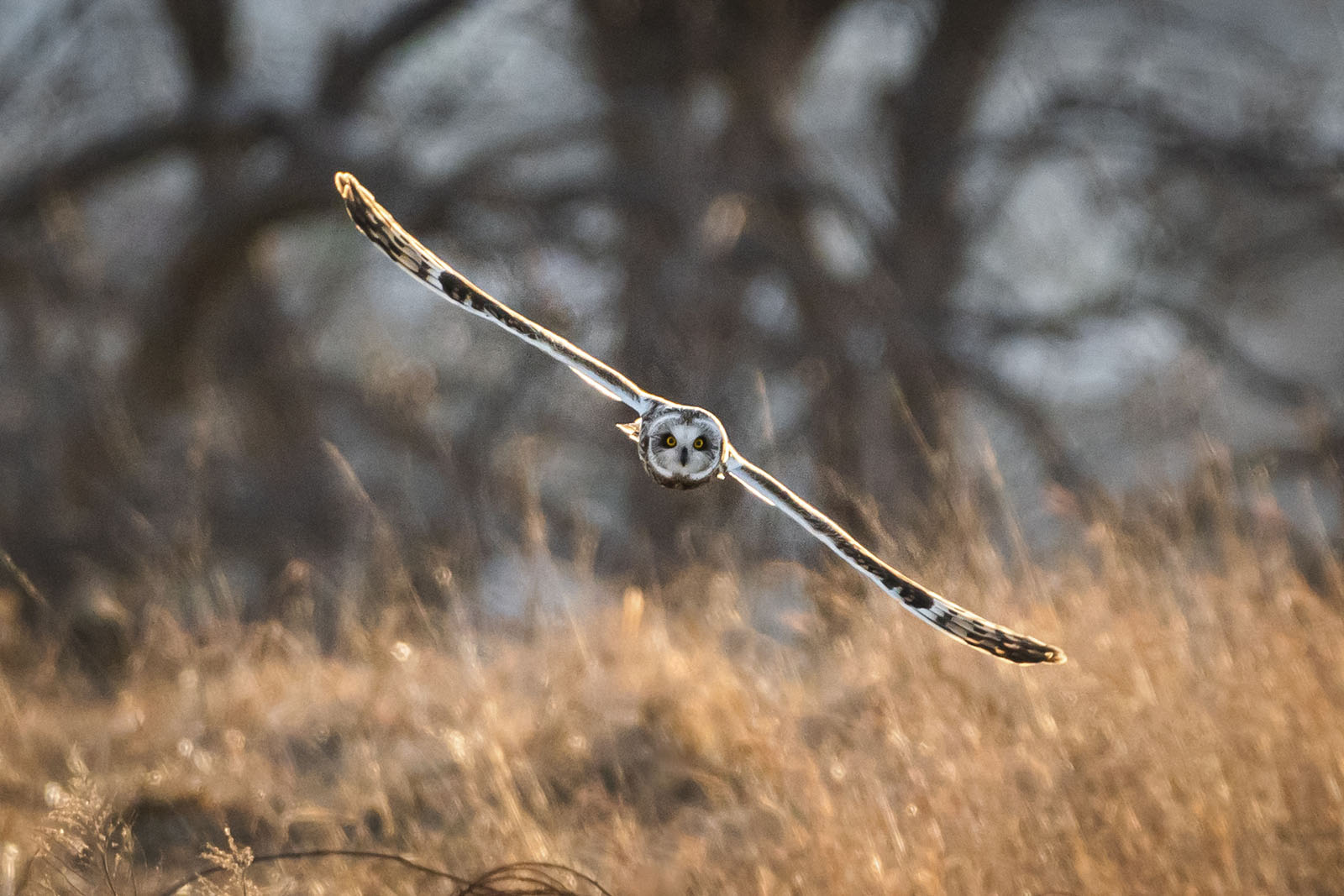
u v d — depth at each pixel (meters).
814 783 17.92
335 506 45.19
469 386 50.81
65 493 45.75
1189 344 55.44
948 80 58.44
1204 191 61.34
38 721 23.98
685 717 21.25
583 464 49.47
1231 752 18.08
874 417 41.81
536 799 19.22
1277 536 22.91
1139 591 20.91
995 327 55.62
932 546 22.70
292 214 54.50
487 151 54.19
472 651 22.34
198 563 29.14
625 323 42.06
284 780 21.06
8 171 56.69
